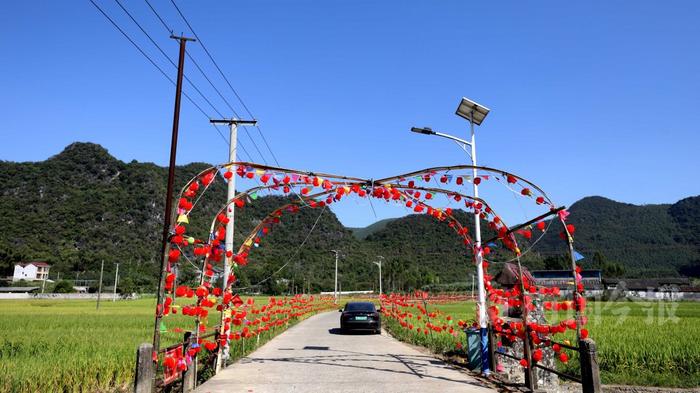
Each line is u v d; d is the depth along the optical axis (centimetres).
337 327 2408
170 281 758
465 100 1061
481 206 986
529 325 850
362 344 1577
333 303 5166
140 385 639
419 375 958
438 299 5416
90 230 11281
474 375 964
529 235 895
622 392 1044
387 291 7706
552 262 6456
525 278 967
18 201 12106
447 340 1496
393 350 1404
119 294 7362
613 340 1428
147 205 12344
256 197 968
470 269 7738
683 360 1183
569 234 802
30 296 7325
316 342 1645
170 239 758
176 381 877
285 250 7719
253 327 1591
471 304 5159
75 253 10331
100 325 2247
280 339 1752
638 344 1343
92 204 12081
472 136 1104
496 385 858
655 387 1074
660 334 1600
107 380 901
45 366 953
